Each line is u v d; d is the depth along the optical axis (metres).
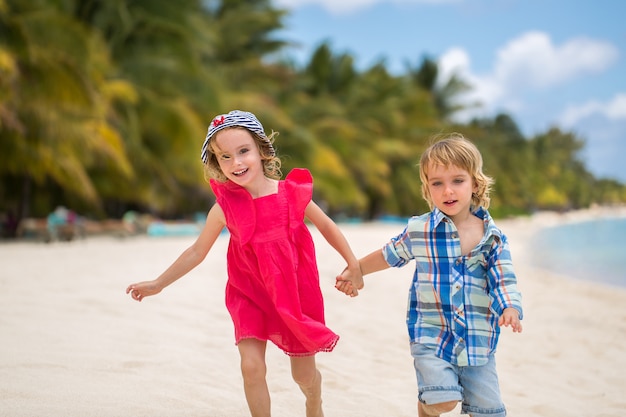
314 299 2.56
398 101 43.75
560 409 3.37
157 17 20.50
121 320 4.93
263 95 29.20
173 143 19.89
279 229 2.52
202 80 21.20
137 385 3.26
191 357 3.92
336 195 33.12
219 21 29.64
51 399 2.96
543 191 85.75
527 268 13.30
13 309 5.09
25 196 17.47
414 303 2.55
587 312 6.96
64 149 16.05
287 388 3.43
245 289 2.57
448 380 2.38
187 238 18.61
